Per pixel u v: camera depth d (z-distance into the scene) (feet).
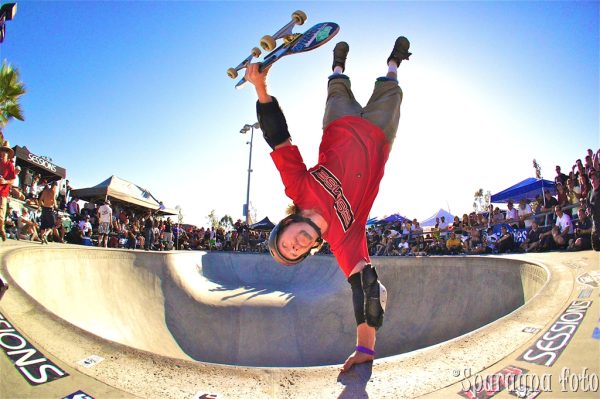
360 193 9.14
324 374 9.23
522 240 37.63
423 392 7.91
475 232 43.42
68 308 26.55
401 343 29.45
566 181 34.27
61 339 10.06
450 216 72.54
